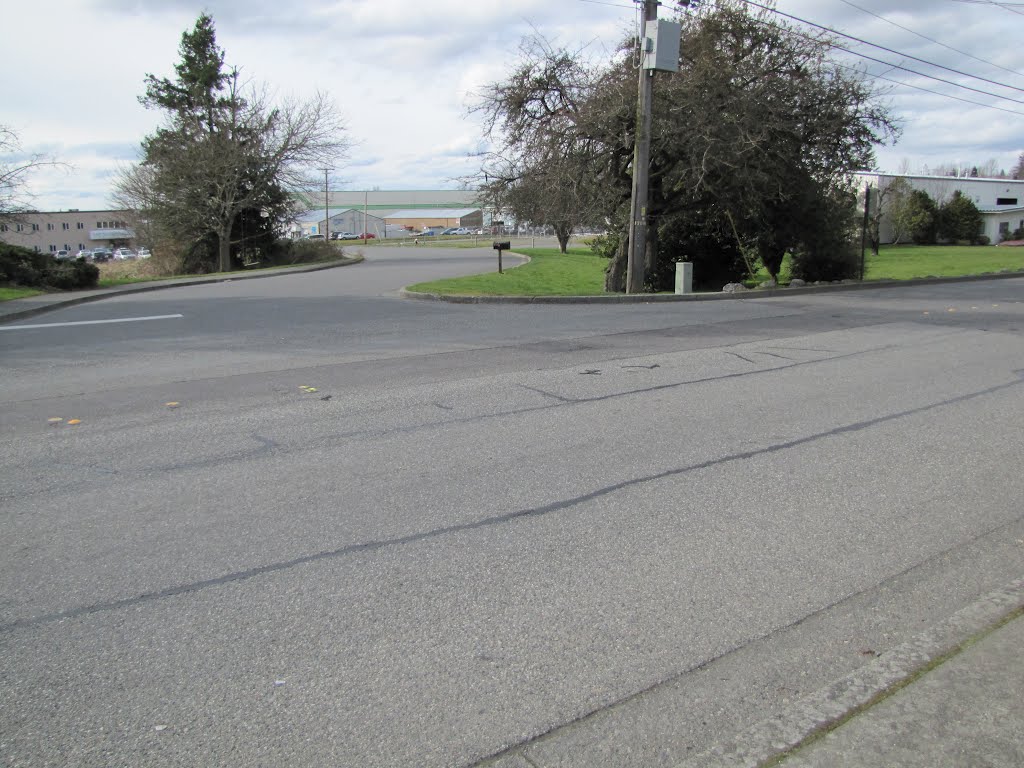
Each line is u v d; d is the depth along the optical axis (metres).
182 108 43.56
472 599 3.95
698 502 5.24
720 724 2.99
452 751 2.85
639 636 3.61
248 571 4.27
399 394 8.57
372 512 5.09
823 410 7.66
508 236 91.69
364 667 3.37
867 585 4.09
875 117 22.55
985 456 6.20
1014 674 3.15
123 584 4.13
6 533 4.82
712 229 25.50
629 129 20.77
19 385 9.35
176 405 8.20
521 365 10.23
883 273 30.64
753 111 20.16
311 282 25.77
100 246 112.00
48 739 2.92
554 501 5.27
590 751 2.85
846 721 2.91
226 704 3.12
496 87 21.86
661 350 11.36
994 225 66.69
